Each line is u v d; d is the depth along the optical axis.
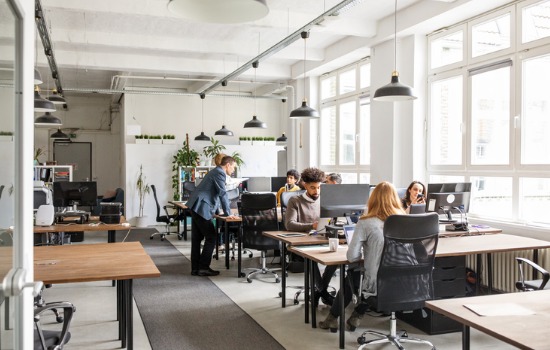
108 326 3.99
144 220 11.04
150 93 10.35
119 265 2.94
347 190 4.31
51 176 8.71
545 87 5.06
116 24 7.17
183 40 7.98
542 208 5.12
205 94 10.92
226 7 2.16
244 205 5.48
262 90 12.28
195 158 11.27
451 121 6.45
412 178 6.77
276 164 12.08
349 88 9.05
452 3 5.71
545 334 1.73
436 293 3.85
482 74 5.91
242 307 4.50
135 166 11.23
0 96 1.41
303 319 4.15
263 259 5.79
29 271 1.78
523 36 5.30
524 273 4.71
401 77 6.98
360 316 3.69
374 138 7.46
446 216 5.44
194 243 5.89
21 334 1.65
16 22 1.64
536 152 5.19
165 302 4.68
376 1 6.29
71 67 9.00
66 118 13.46
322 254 3.57
